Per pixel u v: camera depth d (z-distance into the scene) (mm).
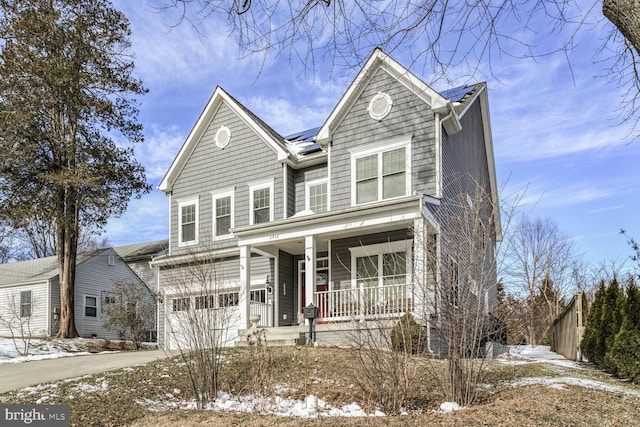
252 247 15109
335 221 13383
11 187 20266
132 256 31516
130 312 23266
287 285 16750
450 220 9312
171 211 19156
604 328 11039
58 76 20016
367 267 14391
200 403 7855
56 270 25547
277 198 16906
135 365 10516
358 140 15195
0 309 25219
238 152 18062
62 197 21109
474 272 7516
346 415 6949
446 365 7641
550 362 12461
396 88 14781
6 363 13070
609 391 8109
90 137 22188
